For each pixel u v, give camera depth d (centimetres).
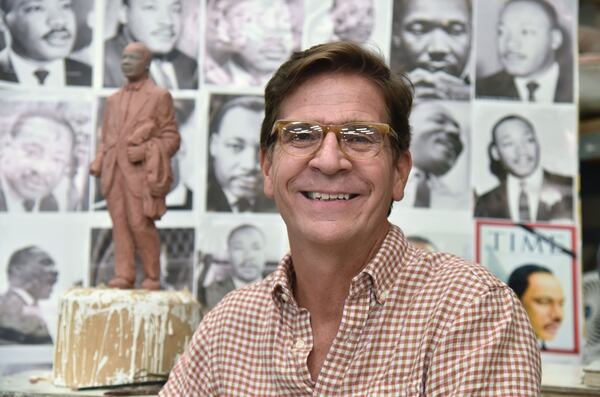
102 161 144
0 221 189
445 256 88
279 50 193
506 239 186
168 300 136
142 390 131
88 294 135
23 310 187
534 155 188
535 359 78
